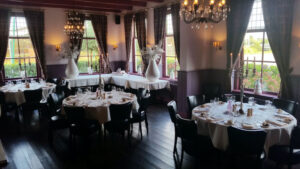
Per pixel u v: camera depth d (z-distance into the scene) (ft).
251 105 13.69
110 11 29.91
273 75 18.42
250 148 9.30
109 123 13.75
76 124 13.26
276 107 14.14
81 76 28.60
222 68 21.67
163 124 18.29
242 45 19.44
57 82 25.77
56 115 15.34
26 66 26.89
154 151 13.62
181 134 10.90
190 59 21.18
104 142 14.96
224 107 13.42
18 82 23.20
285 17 16.28
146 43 27.37
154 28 25.35
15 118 19.86
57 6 26.53
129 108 13.47
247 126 10.25
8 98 18.83
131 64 31.37
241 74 12.56
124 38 31.78
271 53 18.33
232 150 9.85
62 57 27.17
